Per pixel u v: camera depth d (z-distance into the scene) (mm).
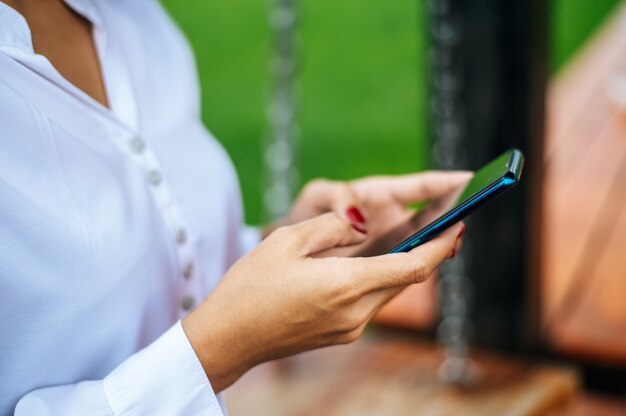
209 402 853
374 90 4531
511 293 1803
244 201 3457
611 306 2090
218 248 1094
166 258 979
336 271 801
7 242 812
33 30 900
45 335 851
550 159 3127
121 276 889
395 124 4125
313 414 1615
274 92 1797
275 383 1751
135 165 955
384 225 1149
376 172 3670
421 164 3717
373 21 5543
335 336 844
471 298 1814
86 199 870
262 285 821
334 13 5699
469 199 805
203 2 6090
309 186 1222
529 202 1746
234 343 836
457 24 1646
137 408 837
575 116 3643
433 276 1924
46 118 849
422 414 1595
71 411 833
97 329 883
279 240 850
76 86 938
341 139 3988
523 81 1657
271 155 1868
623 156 3158
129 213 914
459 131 1694
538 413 1607
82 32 958
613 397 1945
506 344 1833
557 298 2166
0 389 858
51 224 833
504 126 1687
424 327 1968
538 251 1785
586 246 2469
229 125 4215
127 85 982
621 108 3557
